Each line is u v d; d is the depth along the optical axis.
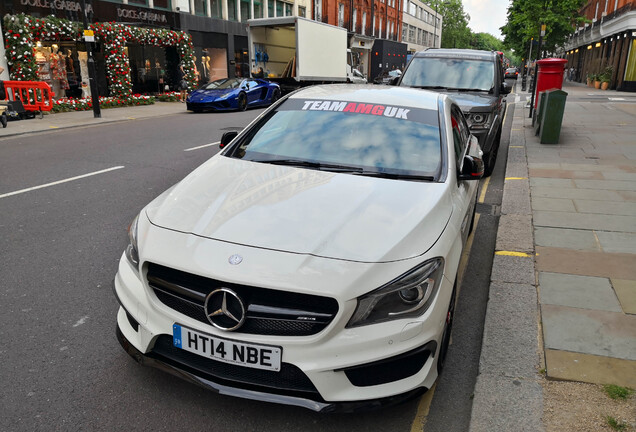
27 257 4.54
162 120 15.49
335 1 43.62
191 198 2.92
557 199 6.36
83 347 3.18
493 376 2.84
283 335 2.28
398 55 47.78
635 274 4.16
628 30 29.80
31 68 16.28
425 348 2.38
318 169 3.29
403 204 2.83
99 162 8.73
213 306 2.32
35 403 2.66
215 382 2.40
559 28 35.81
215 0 28.47
